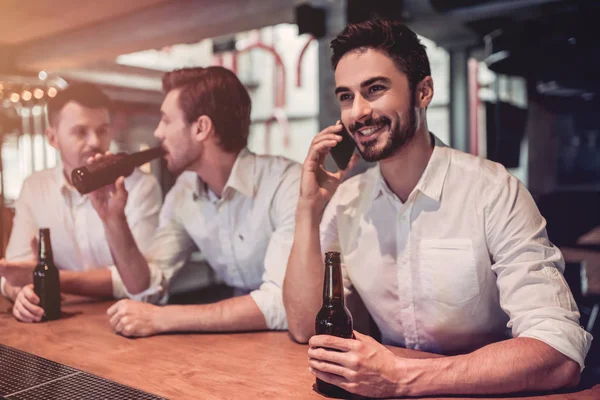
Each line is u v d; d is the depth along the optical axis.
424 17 4.79
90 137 2.12
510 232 1.18
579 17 2.33
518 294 1.12
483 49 6.48
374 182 1.42
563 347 1.00
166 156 1.77
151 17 4.63
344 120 1.24
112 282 1.90
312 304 1.32
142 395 1.01
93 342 1.38
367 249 1.41
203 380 1.09
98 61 5.87
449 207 1.28
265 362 1.20
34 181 2.33
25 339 1.42
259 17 4.30
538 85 3.38
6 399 1.01
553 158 5.54
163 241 1.97
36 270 1.62
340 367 0.97
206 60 8.91
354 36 1.18
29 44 4.80
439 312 1.32
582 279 2.60
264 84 9.52
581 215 4.37
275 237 1.67
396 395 0.97
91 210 2.26
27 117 4.34
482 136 7.30
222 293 5.32
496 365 0.98
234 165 1.80
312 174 1.35
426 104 1.27
